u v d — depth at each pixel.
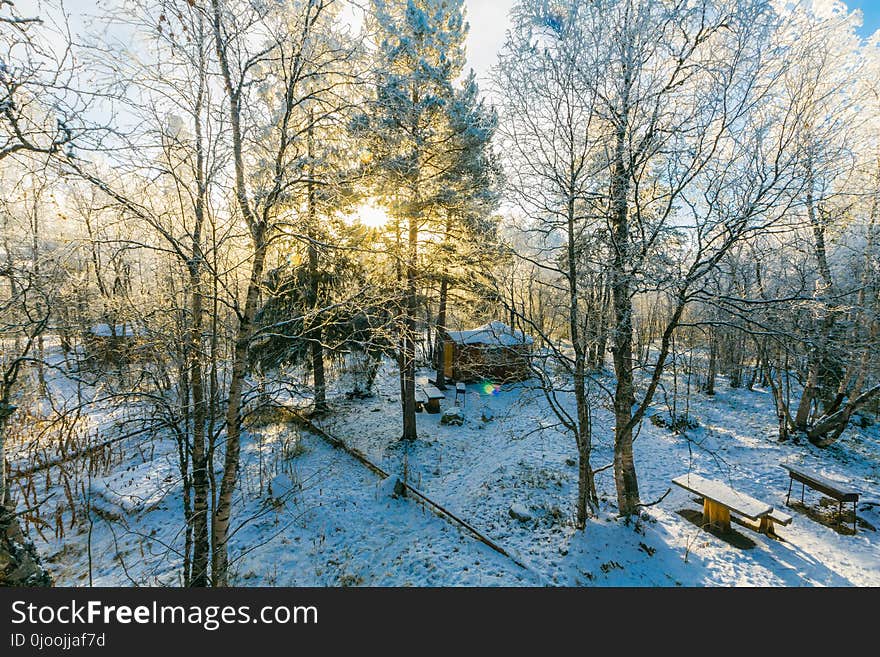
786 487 10.02
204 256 4.91
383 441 12.78
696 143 6.56
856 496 7.93
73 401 11.26
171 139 4.62
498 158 8.31
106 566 6.78
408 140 10.04
